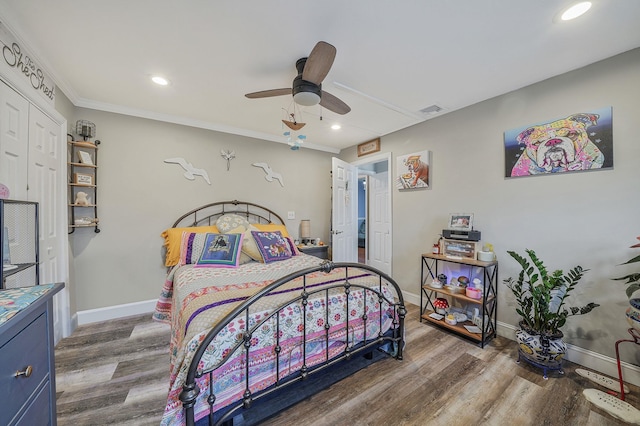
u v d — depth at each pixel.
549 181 2.05
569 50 1.69
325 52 1.38
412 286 3.20
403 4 1.32
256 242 2.59
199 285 1.76
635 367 1.66
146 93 2.33
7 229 1.32
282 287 1.63
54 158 2.07
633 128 1.68
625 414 1.41
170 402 1.05
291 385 1.34
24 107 1.65
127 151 2.72
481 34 1.54
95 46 1.66
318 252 3.70
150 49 1.70
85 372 1.79
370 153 3.84
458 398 1.55
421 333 2.40
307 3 1.31
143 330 2.42
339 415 1.42
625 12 1.35
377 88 2.23
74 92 2.30
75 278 2.49
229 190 3.37
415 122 3.08
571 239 1.94
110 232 2.65
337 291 1.65
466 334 2.26
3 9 1.33
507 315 2.30
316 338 1.46
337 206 3.86
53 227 2.06
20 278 1.57
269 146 3.71
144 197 2.82
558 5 1.32
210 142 3.22
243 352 1.22
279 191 3.81
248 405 1.17
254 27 1.49
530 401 1.53
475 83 2.14
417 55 1.76
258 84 2.17
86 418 1.39
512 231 2.27
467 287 2.46
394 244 3.44
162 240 2.91
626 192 1.71
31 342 0.84
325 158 4.31
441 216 2.86
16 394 0.75
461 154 2.65
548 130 2.04
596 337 1.83
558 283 1.77
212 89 2.26
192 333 1.15
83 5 1.32
